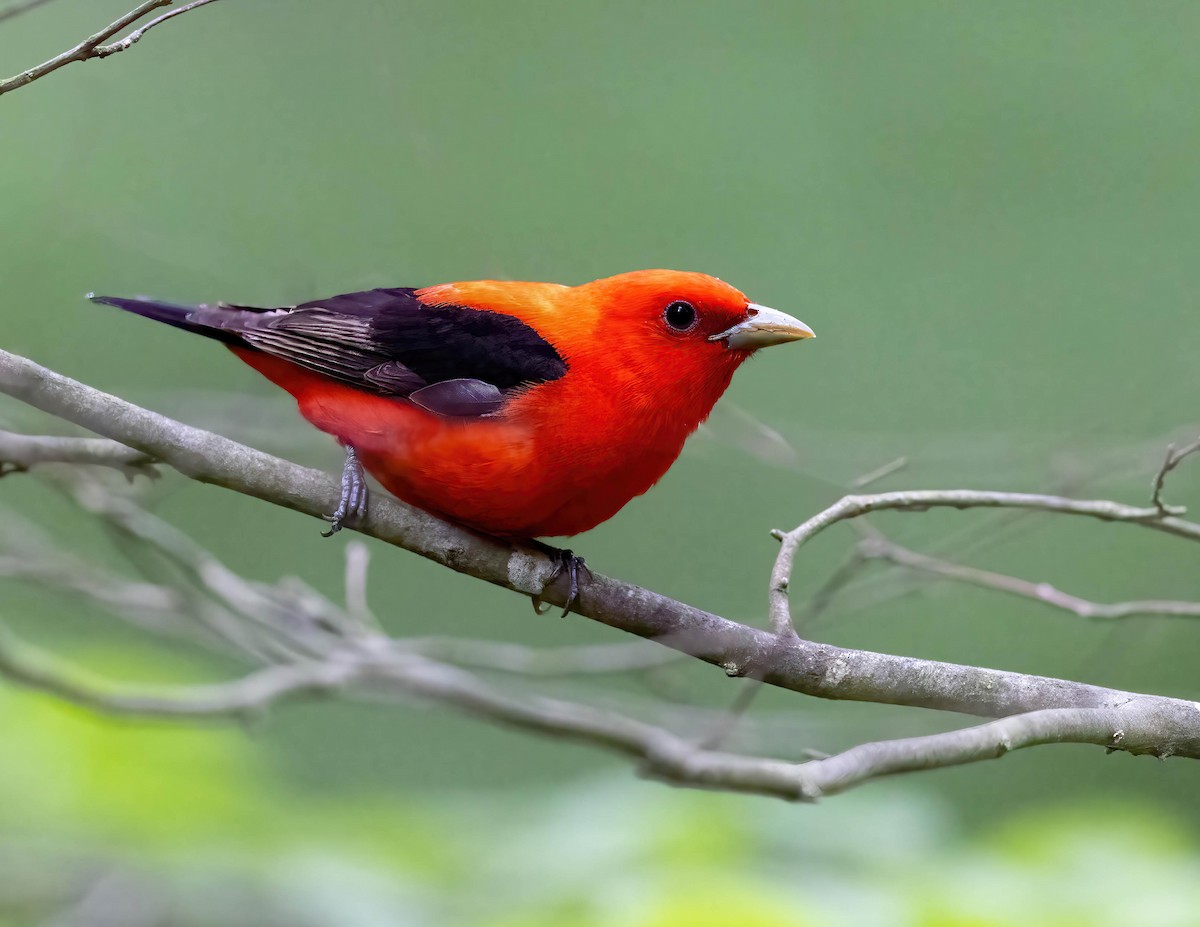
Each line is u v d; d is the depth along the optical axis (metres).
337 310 9.60
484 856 7.69
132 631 11.99
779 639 8.23
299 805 8.36
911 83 17.08
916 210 16.44
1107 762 13.27
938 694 8.14
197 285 14.08
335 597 14.49
